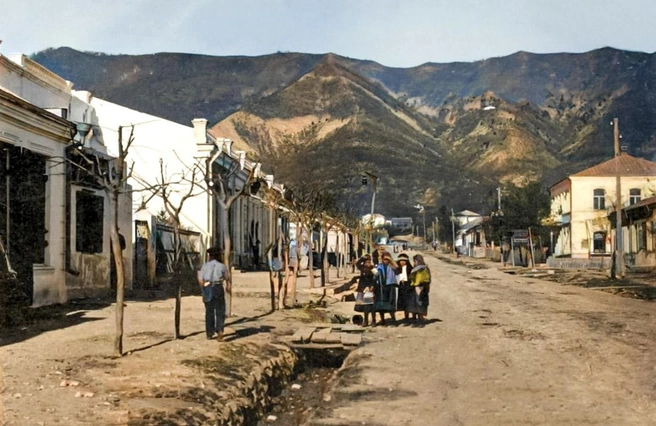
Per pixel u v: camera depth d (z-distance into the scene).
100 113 35.81
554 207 77.25
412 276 20.45
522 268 61.72
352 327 18.38
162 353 12.44
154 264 27.61
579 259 59.19
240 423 9.78
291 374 13.80
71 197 20.75
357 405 10.21
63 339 13.80
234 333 15.57
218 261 14.41
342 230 47.94
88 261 22.00
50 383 9.88
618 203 41.81
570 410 9.66
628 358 13.75
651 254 46.00
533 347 15.33
